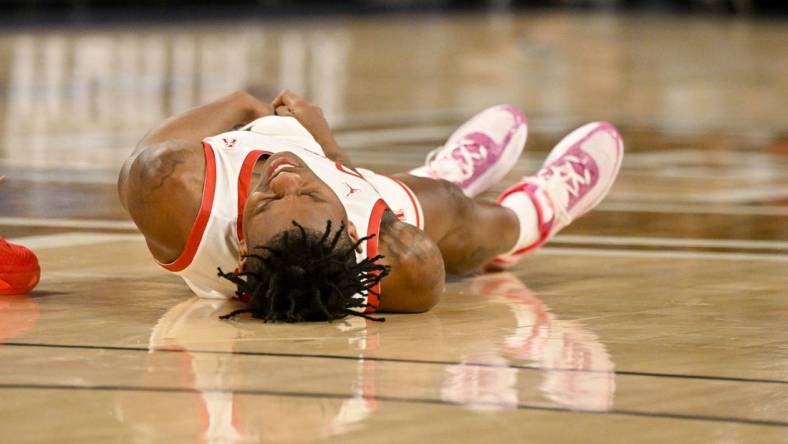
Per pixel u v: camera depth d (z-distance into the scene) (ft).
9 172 56.95
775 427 20.36
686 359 25.09
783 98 112.47
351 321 28.07
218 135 28.81
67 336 26.13
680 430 20.08
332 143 31.68
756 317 29.68
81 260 35.94
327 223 25.31
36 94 98.99
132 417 20.22
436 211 31.48
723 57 161.07
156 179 27.68
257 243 25.86
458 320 28.66
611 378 23.34
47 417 20.17
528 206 35.06
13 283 30.35
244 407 20.88
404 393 21.89
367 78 124.47
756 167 66.33
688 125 89.51
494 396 21.81
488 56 158.40
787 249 40.57
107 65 127.85
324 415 20.47
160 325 27.32
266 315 26.86
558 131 83.20
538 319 28.96
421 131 81.05
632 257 38.68
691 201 52.85
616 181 59.47
